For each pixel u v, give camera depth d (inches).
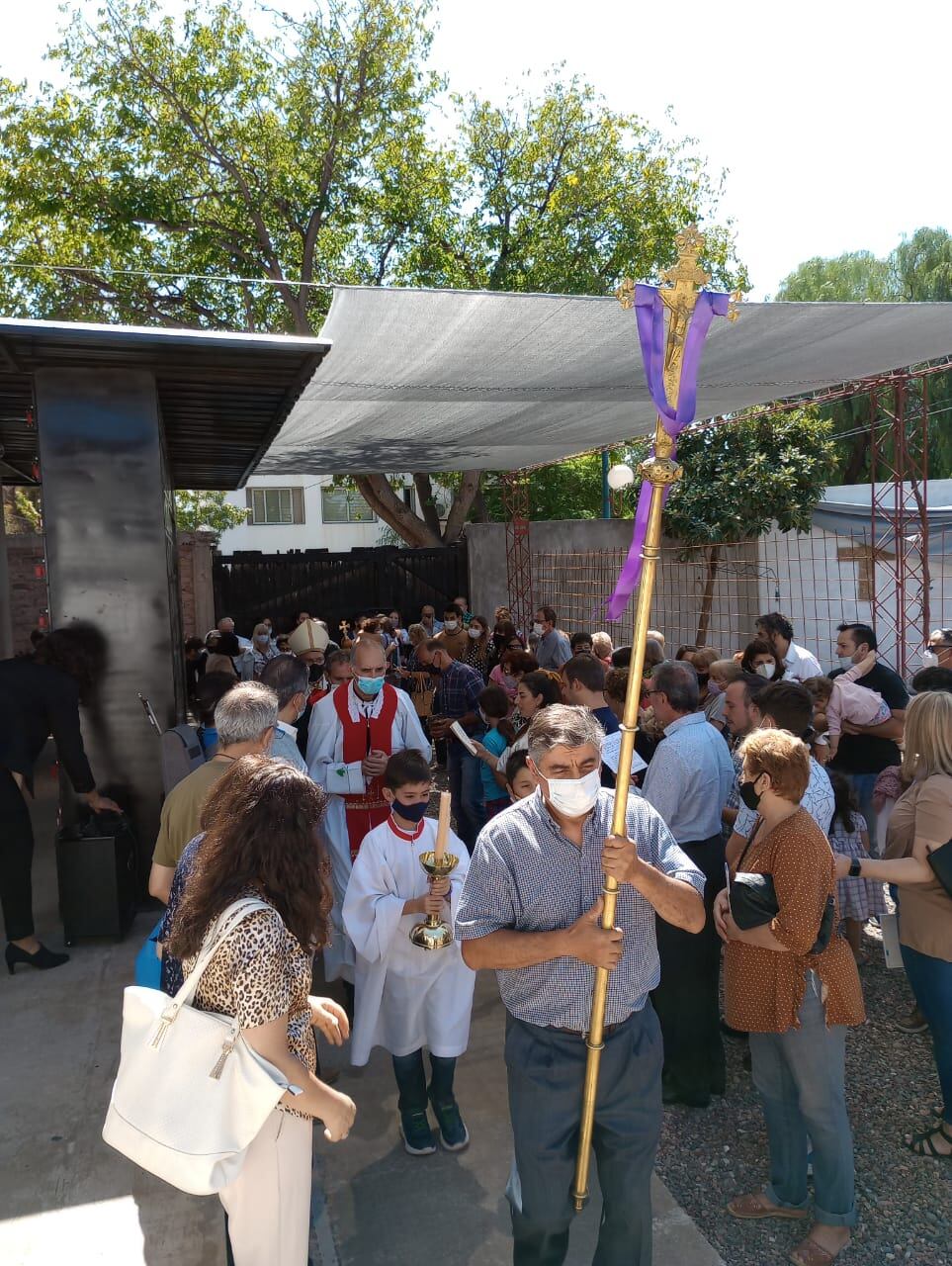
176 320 657.6
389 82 624.7
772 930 107.1
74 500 215.2
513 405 336.2
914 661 475.5
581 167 661.9
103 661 217.2
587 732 91.4
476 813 246.4
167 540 231.6
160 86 608.4
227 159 628.4
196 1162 73.6
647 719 178.4
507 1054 96.7
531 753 92.8
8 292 634.8
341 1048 158.7
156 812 220.2
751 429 594.2
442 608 701.9
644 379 297.9
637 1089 94.3
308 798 81.9
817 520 547.8
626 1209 95.3
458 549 704.4
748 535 582.6
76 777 191.5
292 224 641.6
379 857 130.8
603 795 98.0
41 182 615.5
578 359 259.8
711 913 142.0
